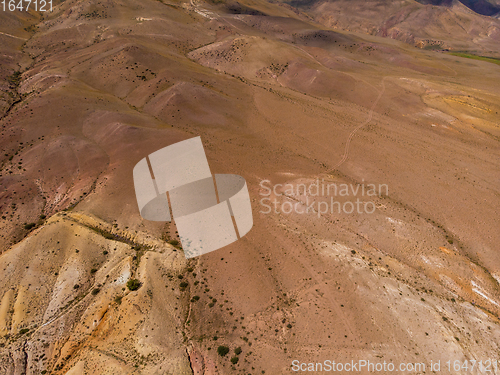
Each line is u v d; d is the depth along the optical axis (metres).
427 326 36.56
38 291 40.97
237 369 32.34
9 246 48.50
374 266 44.03
